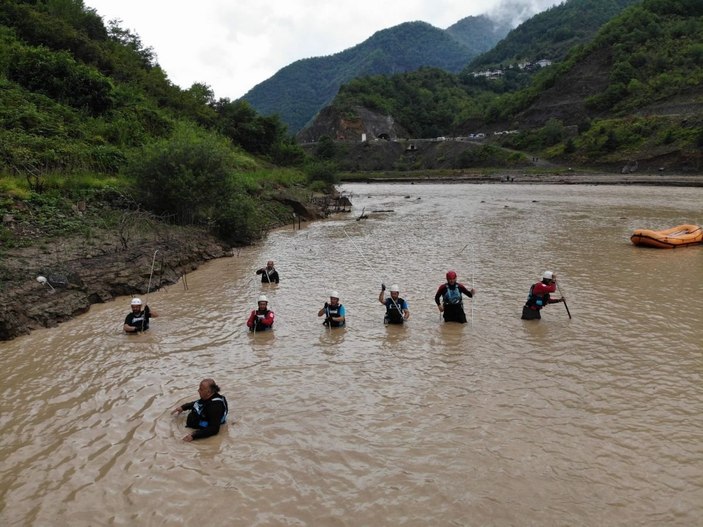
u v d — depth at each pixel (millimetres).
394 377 8844
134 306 11234
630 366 9031
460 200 49656
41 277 12625
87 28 50094
